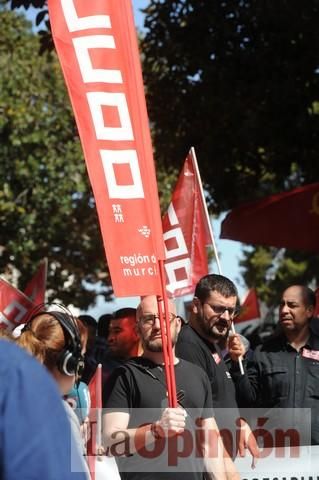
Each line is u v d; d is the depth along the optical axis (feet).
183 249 30.35
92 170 19.54
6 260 99.30
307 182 62.28
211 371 23.98
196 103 62.95
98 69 19.85
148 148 19.97
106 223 19.53
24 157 95.14
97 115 19.72
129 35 20.16
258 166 63.67
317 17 54.65
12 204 93.35
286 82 58.54
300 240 44.27
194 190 30.45
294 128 60.13
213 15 59.72
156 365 20.85
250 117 59.62
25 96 94.53
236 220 45.03
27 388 8.93
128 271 19.58
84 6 19.90
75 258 105.29
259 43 59.52
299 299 27.14
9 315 27.99
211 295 24.54
